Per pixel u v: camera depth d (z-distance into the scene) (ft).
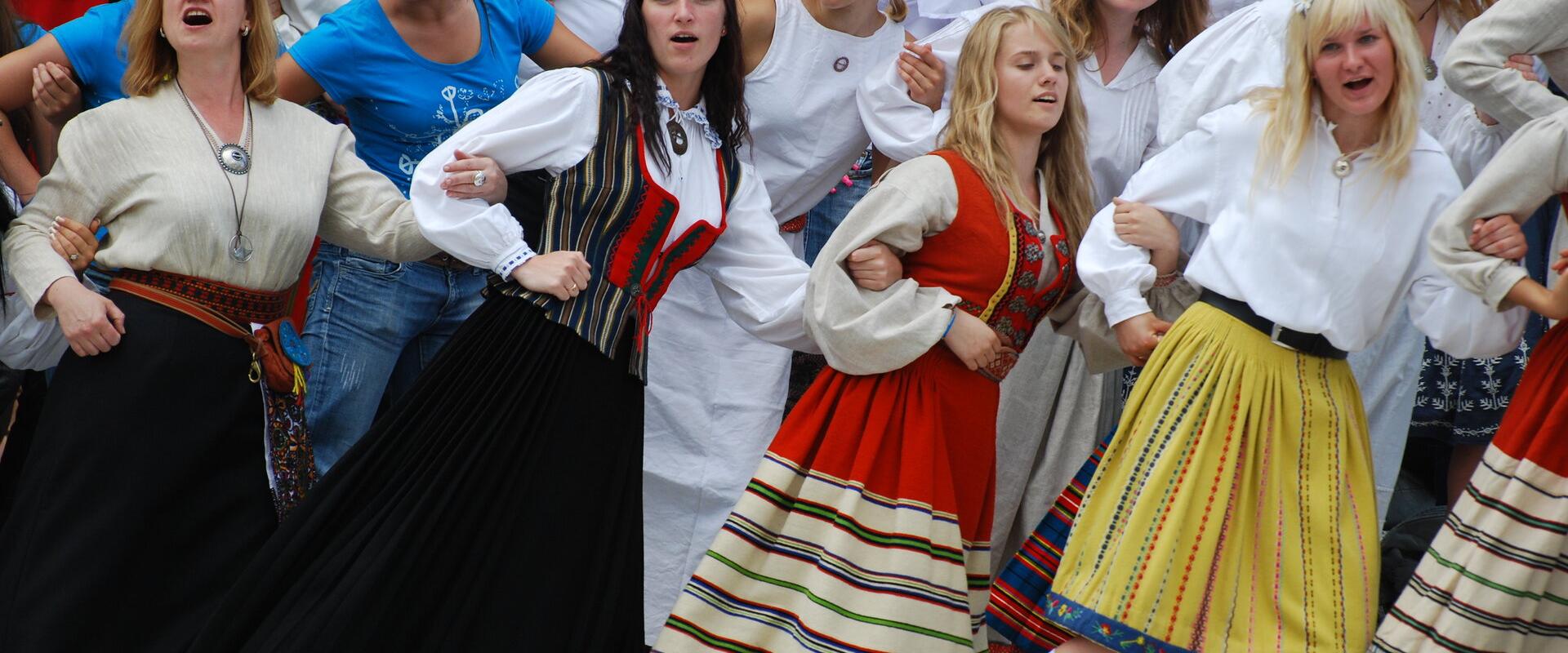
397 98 17.26
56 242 14.47
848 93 18.49
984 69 15.31
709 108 15.67
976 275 14.98
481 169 14.28
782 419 19.24
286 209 14.80
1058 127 15.81
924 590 14.48
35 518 14.07
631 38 15.05
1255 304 14.16
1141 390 14.64
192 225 14.42
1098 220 15.25
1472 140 17.87
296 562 13.78
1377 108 14.08
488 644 14.02
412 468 14.07
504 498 14.08
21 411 16.05
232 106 15.01
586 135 14.65
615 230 14.65
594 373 14.51
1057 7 17.78
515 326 14.28
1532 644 13.55
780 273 15.71
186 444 14.38
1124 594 14.03
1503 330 14.23
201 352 14.48
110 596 14.03
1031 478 18.51
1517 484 13.35
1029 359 18.30
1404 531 18.21
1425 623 13.67
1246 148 14.55
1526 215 13.76
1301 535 14.12
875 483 14.83
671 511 19.02
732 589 14.76
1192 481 14.08
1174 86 17.11
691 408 19.02
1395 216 14.17
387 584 13.53
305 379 15.56
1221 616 13.99
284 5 19.29
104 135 14.58
